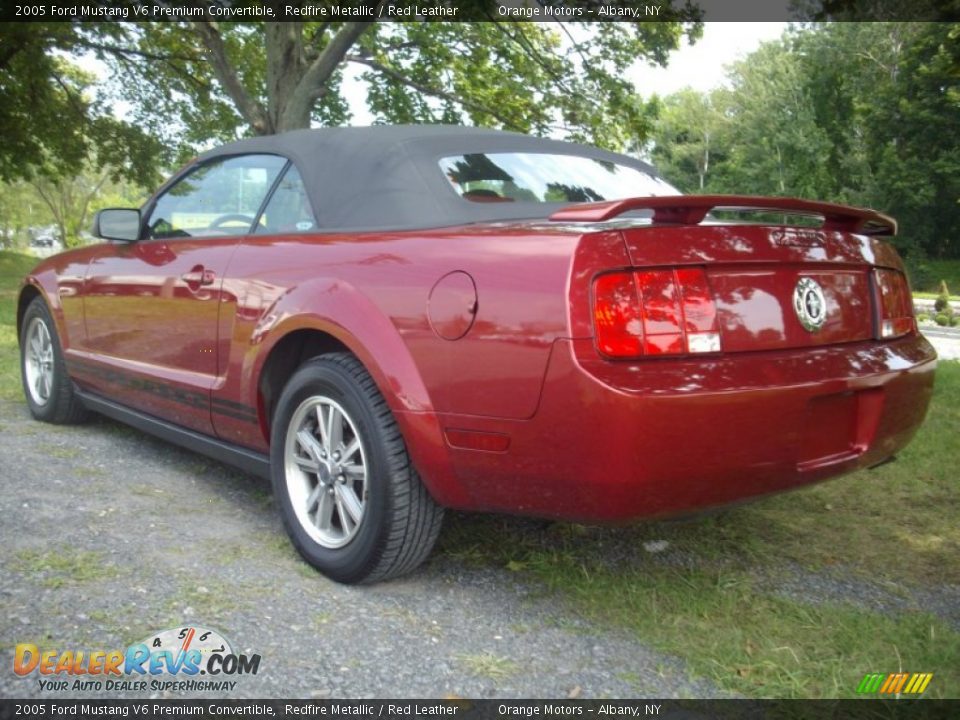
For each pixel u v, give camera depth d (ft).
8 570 8.50
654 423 6.87
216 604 8.14
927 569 9.73
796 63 167.43
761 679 7.19
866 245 8.86
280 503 9.63
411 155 9.69
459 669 7.22
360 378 8.62
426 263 8.24
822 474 7.98
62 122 63.36
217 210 11.69
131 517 10.43
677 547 10.20
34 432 14.52
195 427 11.50
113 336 12.94
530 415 7.27
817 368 7.73
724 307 7.39
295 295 9.34
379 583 8.94
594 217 7.11
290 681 6.87
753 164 168.66
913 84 144.46
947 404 18.62
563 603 8.60
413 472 8.41
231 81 39.73
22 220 209.46
